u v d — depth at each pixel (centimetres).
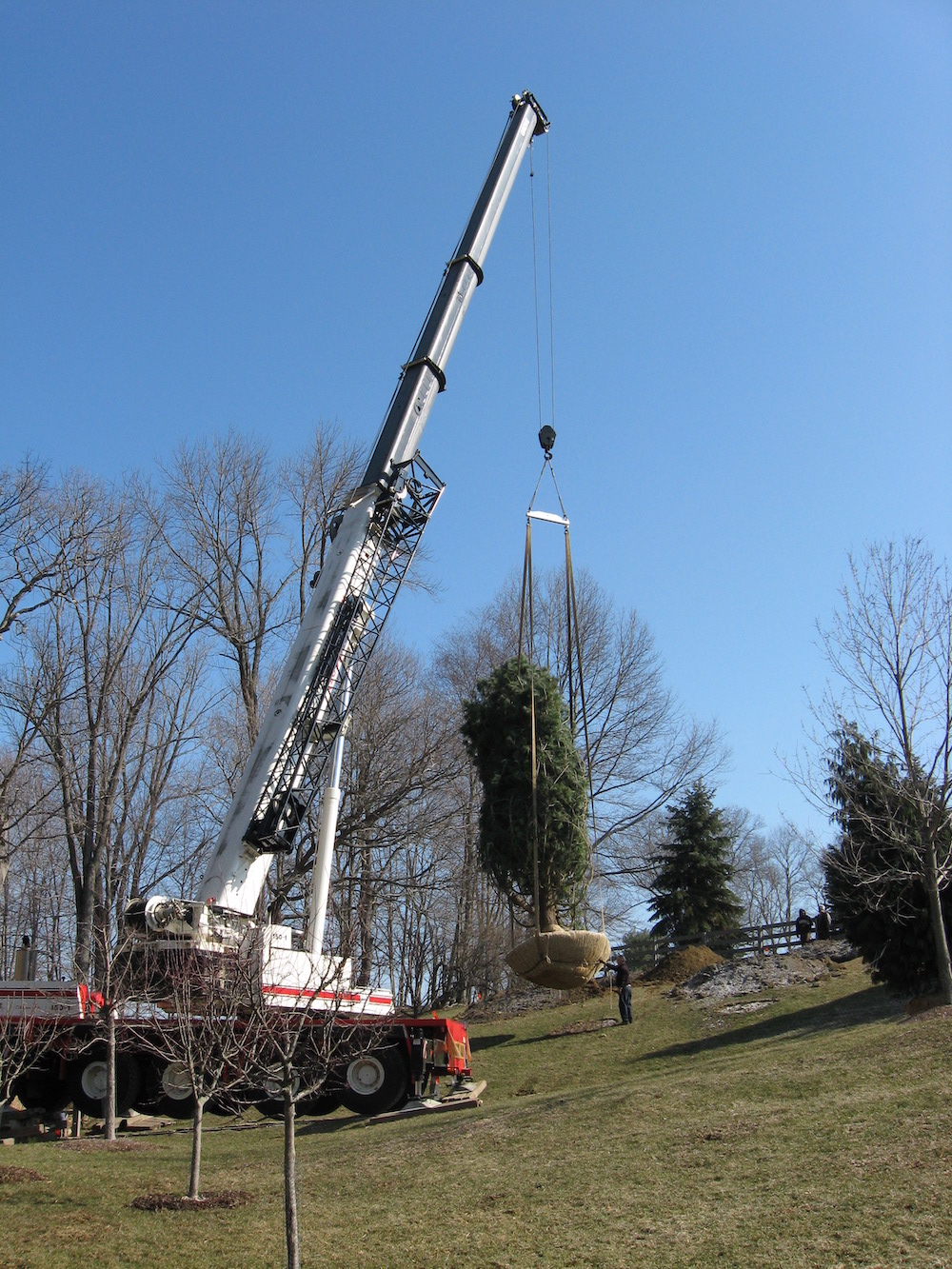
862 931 2080
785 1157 1069
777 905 7062
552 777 1788
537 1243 927
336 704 1959
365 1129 1627
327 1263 922
